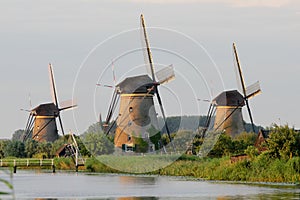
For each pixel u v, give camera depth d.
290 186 125.50
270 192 114.75
